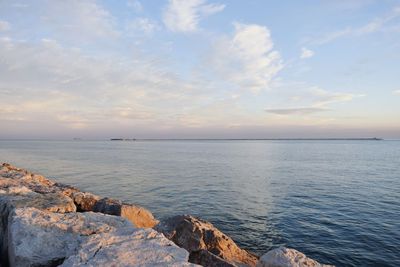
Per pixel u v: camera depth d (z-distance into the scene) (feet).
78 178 137.80
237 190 109.50
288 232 64.64
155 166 193.88
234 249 35.24
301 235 62.80
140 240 20.20
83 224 25.71
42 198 38.19
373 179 136.98
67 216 26.94
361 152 390.63
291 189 111.55
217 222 71.56
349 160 248.93
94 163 214.07
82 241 21.63
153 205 87.15
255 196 99.19
